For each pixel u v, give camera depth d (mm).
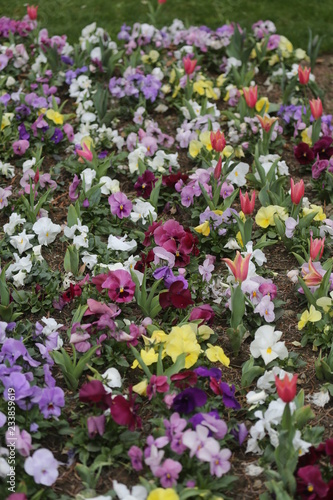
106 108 6340
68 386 3922
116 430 3533
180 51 7430
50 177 5598
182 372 3691
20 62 7344
